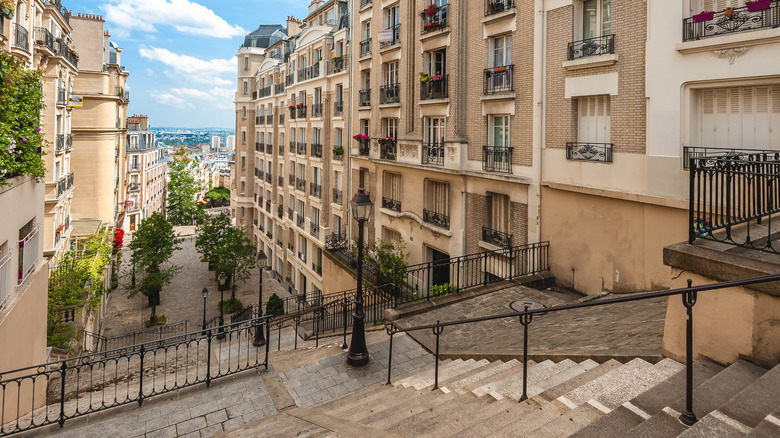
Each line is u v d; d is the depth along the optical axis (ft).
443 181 55.98
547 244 43.47
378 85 68.85
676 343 17.35
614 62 36.32
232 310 93.25
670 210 33.04
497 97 47.26
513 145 46.68
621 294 36.52
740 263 15.21
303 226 102.22
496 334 32.07
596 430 12.20
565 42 40.50
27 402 29.96
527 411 15.84
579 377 17.66
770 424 10.17
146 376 41.60
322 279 82.89
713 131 31.60
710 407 12.71
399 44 62.95
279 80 124.26
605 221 37.76
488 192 49.88
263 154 136.26
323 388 27.94
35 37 65.31
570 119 40.37
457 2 52.42
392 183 68.23
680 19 31.76
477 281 51.39
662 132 33.14
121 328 84.33
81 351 54.19
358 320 30.91
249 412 25.53
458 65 52.44
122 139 158.61
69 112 83.92
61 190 73.00
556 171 41.96
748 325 15.01
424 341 32.55
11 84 29.45
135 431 23.80
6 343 26.32
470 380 22.07
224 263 103.45
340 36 85.15
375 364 30.66
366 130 76.64
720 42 29.43
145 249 96.27
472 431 14.67
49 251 66.39
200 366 43.91
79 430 24.02
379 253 60.64
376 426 18.28
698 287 11.91
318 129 95.96
